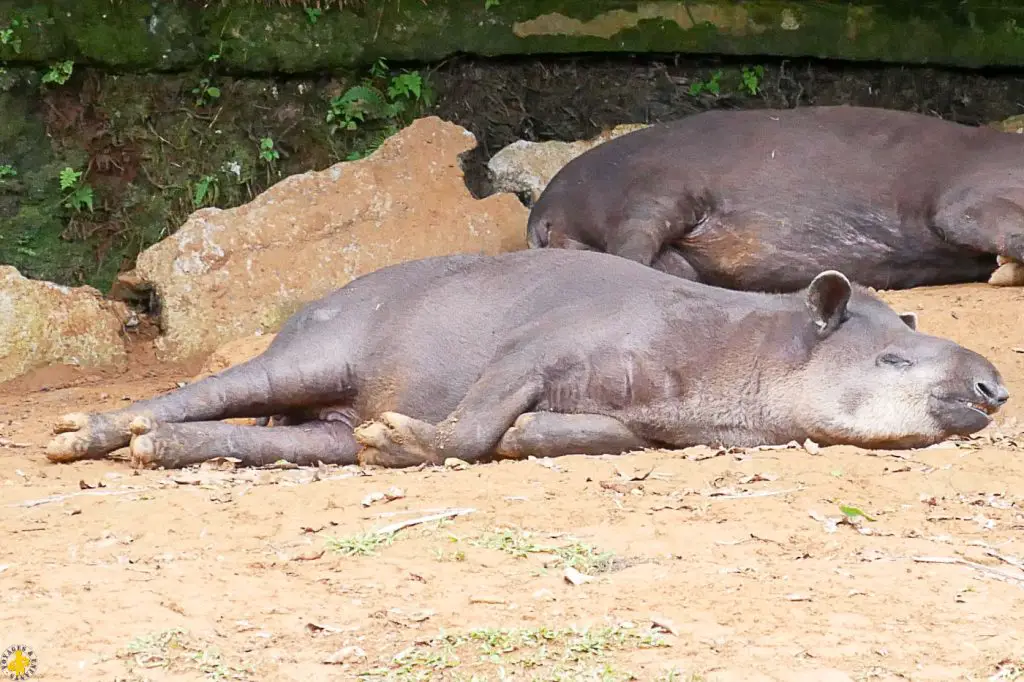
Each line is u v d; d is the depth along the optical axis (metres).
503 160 32.91
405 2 32.56
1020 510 14.55
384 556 13.28
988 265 28.73
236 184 31.75
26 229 30.50
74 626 11.61
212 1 31.38
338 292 20.48
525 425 17.34
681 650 10.86
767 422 17.69
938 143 29.33
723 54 34.28
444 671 10.62
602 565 12.86
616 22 33.59
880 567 12.66
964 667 10.47
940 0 35.38
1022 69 36.22
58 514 15.38
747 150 29.41
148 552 13.66
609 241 28.92
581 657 10.77
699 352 17.84
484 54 33.16
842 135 29.59
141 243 31.11
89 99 30.88
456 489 15.48
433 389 19.22
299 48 31.92
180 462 18.62
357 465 19.20
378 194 30.84
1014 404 20.70
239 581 12.66
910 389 17.05
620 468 16.27
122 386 28.05
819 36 34.56
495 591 12.25
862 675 10.34
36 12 30.11
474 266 20.19
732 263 29.20
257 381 19.56
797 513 14.32
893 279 29.19
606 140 33.59
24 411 26.03
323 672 10.63
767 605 11.73
